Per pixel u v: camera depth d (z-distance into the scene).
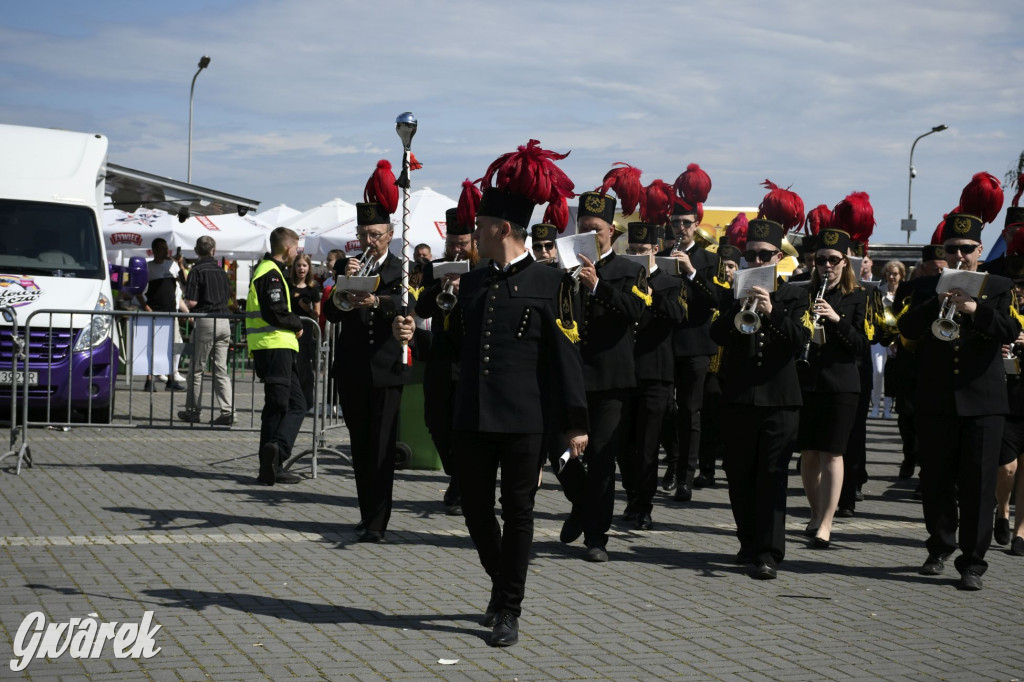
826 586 6.99
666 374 8.42
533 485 5.57
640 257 7.56
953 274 6.85
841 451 8.04
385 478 7.68
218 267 16.05
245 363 19.64
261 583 6.52
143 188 19.88
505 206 5.66
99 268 13.55
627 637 5.75
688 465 9.88
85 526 7.85
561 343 5.55
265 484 9.77
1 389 12.33
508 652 5.43
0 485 9.28
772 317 7.02
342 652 5.33
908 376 9.39
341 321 7.72
